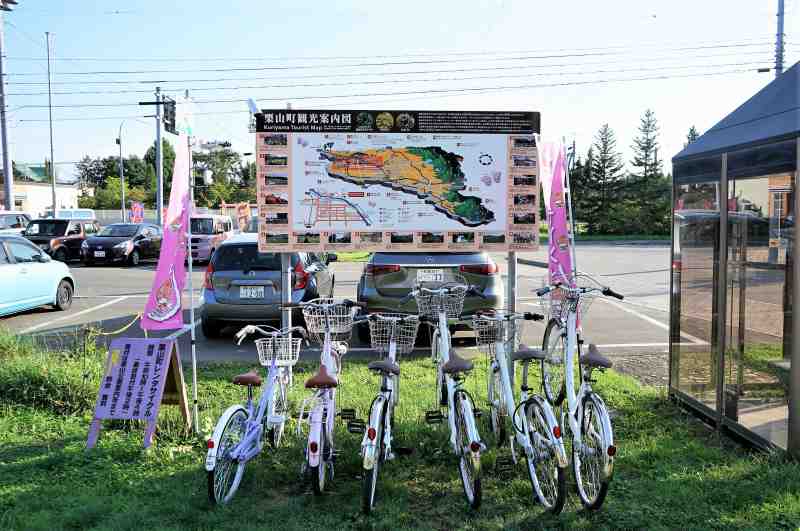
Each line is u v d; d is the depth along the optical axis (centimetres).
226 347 898
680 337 609
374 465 396
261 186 611
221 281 892
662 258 2916
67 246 2323
